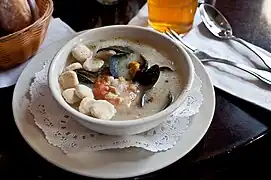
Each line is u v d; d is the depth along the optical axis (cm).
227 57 43
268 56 42
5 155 34
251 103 38
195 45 44
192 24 46
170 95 34
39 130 35
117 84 35
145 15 48
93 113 32
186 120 35
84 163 32
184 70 36
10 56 40
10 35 38
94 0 50
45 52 42
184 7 44
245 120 37
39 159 34
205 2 50
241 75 41
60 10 49
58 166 32
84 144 33
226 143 35
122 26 39
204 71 40
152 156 33
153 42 39
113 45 39
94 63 36
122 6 50
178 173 34
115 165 32
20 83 39
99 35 39
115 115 33
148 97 34
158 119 32
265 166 42
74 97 33
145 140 34
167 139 34
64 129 35
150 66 37
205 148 35
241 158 37
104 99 34
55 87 34
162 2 44
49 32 45
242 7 49
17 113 36
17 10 40
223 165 35
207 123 35
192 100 37
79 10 49
